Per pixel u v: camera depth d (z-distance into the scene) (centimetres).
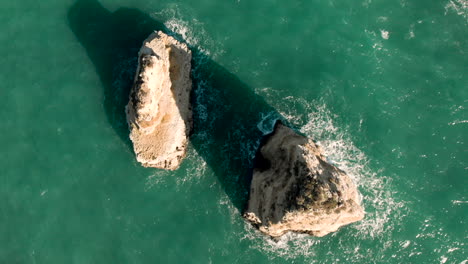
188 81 5119
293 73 5250
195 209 4959
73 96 5191
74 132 5091
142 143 4803
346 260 4859
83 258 4778
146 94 4412
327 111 5147
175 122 4809
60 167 4988
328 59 5272
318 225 4275
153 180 5006
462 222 4862
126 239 4831
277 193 4425
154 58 4581
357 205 4216
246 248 4872
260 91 5216
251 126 5150
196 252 4825
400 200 4944
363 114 5131
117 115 5144
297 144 4572
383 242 4859
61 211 4878
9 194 4909
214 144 5109
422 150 5044
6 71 5244
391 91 5184
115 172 5003
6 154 5009
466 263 4769
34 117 5125
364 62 5253
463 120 5100
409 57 5272
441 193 4950
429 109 5134
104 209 4900
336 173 4450
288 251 4875
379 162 5031
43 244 4803
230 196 5003
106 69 5262
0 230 4838
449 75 5216
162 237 4853
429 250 4819
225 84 5238
